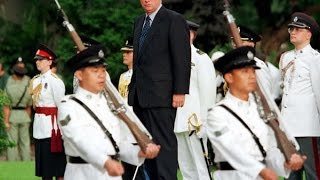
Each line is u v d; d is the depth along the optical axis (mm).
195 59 13180
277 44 26078
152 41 11344
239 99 8891
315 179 12344
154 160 11289
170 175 11141
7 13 26656
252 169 8508
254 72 8922
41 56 14508
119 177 9117
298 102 12406
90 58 9102
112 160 8773
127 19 24953
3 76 22422
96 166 8789
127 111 9188
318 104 12383
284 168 8859
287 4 25844
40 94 14352
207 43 24234
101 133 9047
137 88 11336
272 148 8914
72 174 9078
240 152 8602
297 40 12469
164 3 24297
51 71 14578
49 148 14234
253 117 8867
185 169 13391
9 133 21719
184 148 13359
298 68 12461
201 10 24047
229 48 23109
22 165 18844
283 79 12672
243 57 8812
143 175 11430
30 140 24391
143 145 9070
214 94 13242
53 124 14273
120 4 25234
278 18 26047
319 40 12922
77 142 8875
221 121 8750
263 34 26062
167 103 11219
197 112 13188
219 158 8820
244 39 13500
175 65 11227
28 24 26469
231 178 8758
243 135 8781
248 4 25828
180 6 24359
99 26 24984
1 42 26875
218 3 23734
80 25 25156
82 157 8922
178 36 11273
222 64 8891
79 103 9070
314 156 12344
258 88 8969
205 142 13289
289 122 12430
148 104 11219
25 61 26922
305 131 12352
